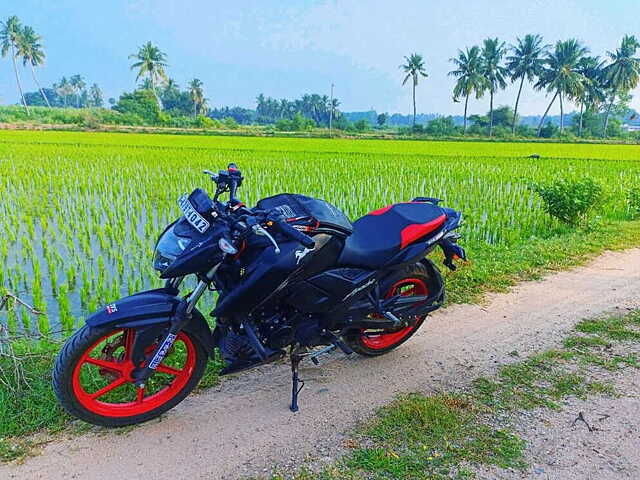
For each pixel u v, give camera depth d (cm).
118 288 631
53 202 1165
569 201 900
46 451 303
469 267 634
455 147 4009
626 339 456
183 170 1712
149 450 307
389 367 410
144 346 316
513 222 994
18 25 7281
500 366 410
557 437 320
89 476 285
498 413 345
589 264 677
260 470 292
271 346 347
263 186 1358
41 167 1764
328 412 347
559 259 689
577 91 6031
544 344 448
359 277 365
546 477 285
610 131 7262
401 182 1527
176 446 311
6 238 865
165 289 334
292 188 1344
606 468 292
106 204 1119
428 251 395
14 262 750
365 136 6209
